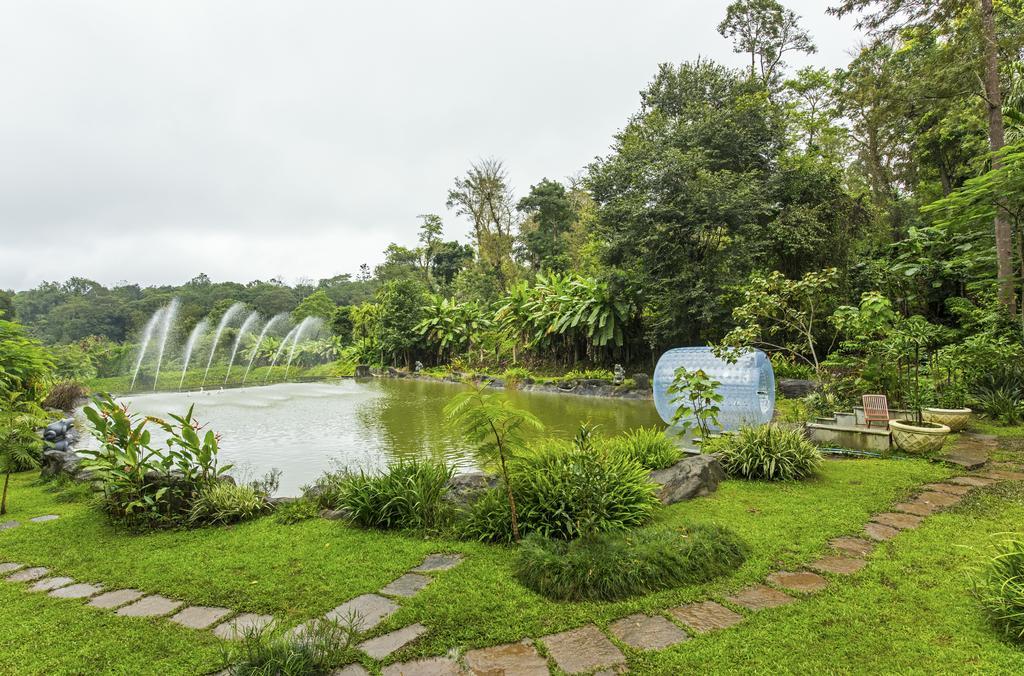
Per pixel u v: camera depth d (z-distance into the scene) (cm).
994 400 750
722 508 439
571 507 383
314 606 295
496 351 2400
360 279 7238
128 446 462
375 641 255
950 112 1326
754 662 227
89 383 2367
